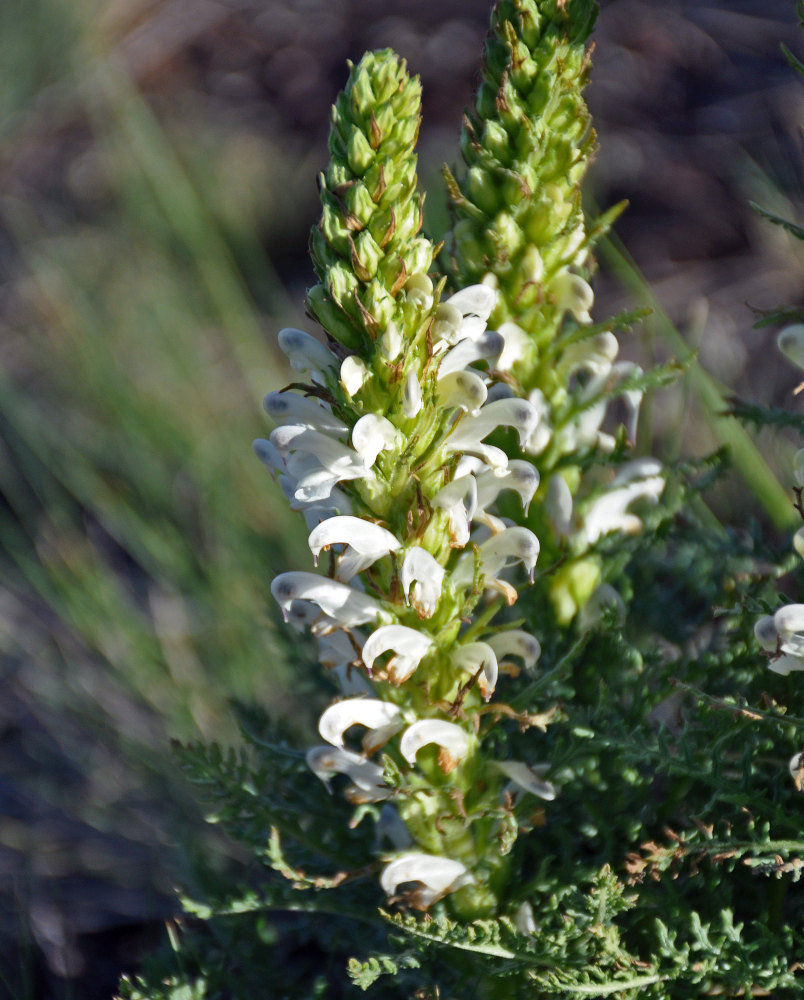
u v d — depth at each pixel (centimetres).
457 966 34
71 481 55
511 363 34
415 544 31
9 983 38
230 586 47
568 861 34
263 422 56
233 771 35
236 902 34
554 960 33
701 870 35
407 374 31
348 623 32
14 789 46
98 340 60
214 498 50
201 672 46
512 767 33
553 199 33
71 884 41
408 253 30
